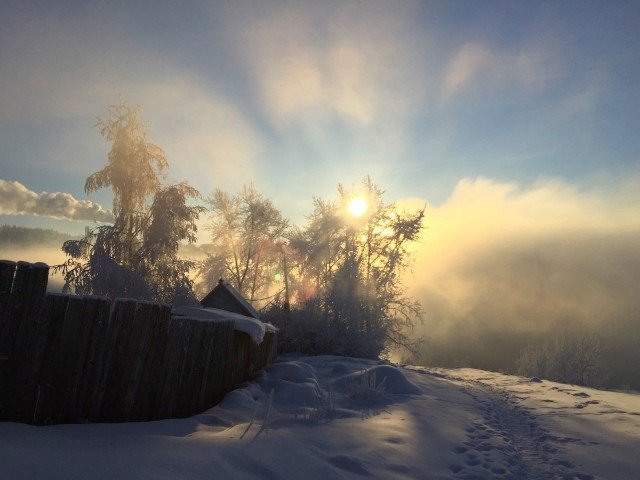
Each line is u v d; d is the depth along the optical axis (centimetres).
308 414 671
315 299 2077
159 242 2367
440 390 1106
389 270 2644
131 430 468
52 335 454
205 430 523
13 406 425
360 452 488
